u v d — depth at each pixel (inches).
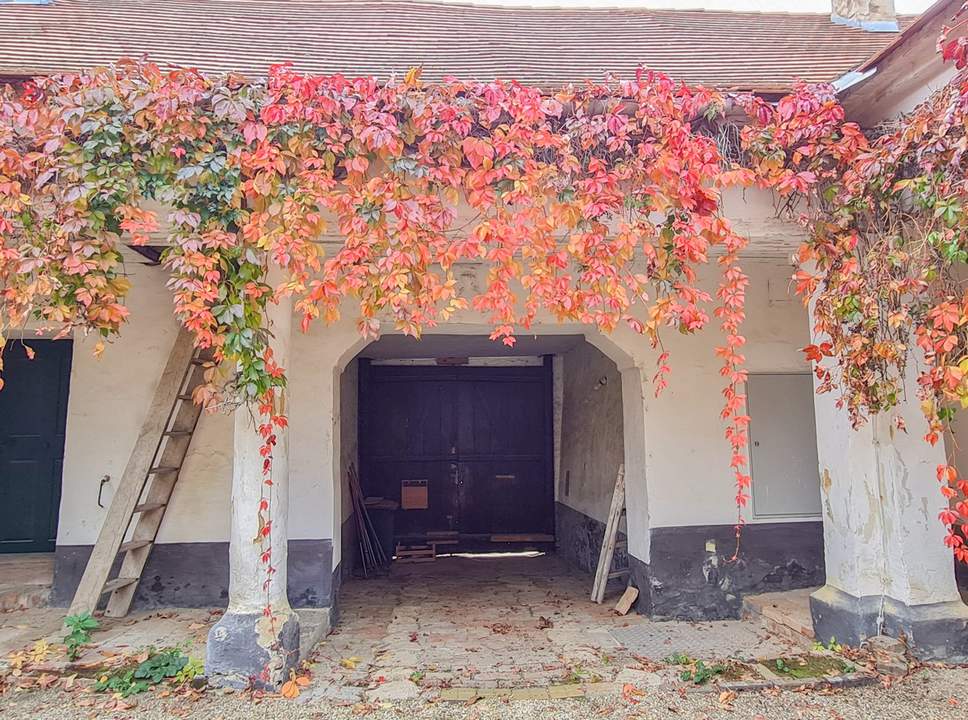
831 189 153.8
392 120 139.9
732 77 210.1
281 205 137.9
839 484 171.3
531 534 372.8
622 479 251.9
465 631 203.6
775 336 231.8
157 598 212.7
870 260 146.4
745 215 165.5
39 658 160.7
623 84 145.6
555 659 173.6
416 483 371.6
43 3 254.2
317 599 206.5
